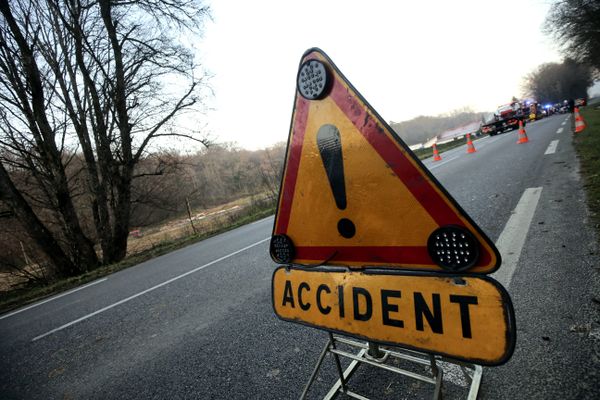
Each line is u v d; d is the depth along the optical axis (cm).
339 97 115
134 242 2108
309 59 120
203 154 1365
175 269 592
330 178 124
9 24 859
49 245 948
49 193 991
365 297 117
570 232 301
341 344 223
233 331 284
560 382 151
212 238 909
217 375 225
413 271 106
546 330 186
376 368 188
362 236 120
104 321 392
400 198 106
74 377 273
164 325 337
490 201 481
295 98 129
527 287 233
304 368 207
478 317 91
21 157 930
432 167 1108
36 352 344
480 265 91
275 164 1820
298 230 141
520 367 165
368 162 112
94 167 1018
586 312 191
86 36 977
